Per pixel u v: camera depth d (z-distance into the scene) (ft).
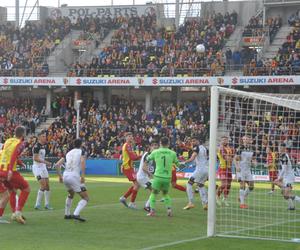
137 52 172.24
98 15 198.08
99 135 153.38
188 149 132.46
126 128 154.81
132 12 195.11
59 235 45.50
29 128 164.25
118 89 178.91
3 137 162.30
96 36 186.80
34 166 63.62
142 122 156.76
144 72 164.04
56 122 161.07
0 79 170.50
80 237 44.73
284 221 56.90
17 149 50.98
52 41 187.42
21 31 194.08
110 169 139.23
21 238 43.78
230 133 66.33
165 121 155.02
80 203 53.93
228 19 177.17
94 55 181.98
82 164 53.47
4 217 55.62
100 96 176.35
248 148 67.56
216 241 43.68
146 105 168.04
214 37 171.22
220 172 67.82
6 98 181.68
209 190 46.73
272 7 176.14
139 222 53.83
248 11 180.65
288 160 66.90
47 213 59.52
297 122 64.85
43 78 167.73
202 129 146.82
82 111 165.89
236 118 59.77
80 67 169.58
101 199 75.66
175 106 167.32
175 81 156.66
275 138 66.54
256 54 158.40
